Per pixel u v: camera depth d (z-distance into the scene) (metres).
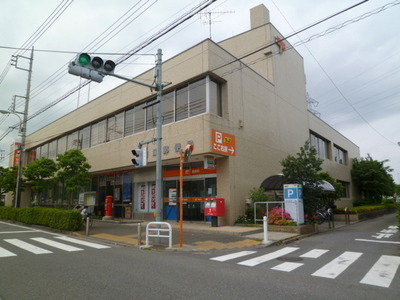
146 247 10.18
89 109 25.11
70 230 14.41
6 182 24.56
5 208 22.52
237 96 17.27
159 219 10.96
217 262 7.73
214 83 16.36
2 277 6.07
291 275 6.32
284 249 9.86
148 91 19.20
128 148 20.36
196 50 16.27
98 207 24.53
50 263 7.43
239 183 16.36
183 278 6.02
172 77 17.42
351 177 38.34
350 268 7.00
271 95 21.11
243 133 17.33
